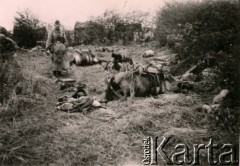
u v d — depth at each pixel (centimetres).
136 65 812
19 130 574
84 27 1652
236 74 739
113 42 1631
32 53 1337
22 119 626
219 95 697
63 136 558
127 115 652
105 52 1375
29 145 527
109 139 553
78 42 1659
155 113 653
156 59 1095
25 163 480
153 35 1553
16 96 693
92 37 1652
